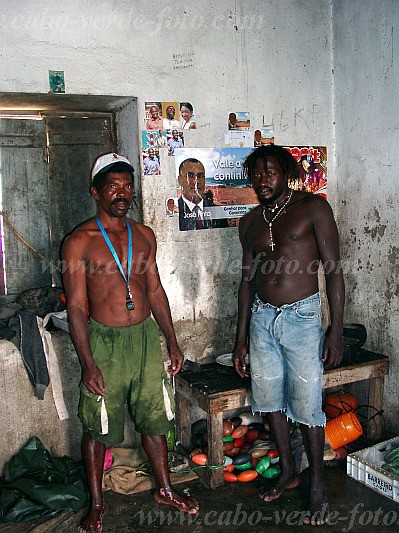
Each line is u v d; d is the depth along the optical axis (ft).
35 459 9.87
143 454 10.71
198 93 11.20
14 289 12.41
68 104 11.17
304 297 9.03
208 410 9.77
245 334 10.09
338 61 12.34
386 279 11.48
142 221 10.94
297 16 12.01
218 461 9.90
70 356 10.42
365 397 12.13
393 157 11.11
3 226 12.16
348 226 12.47
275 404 9.46
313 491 8.98
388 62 11.04
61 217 12.46
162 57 10.80
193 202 11.36
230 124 11.57
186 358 11.68
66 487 9.28
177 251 11.32
